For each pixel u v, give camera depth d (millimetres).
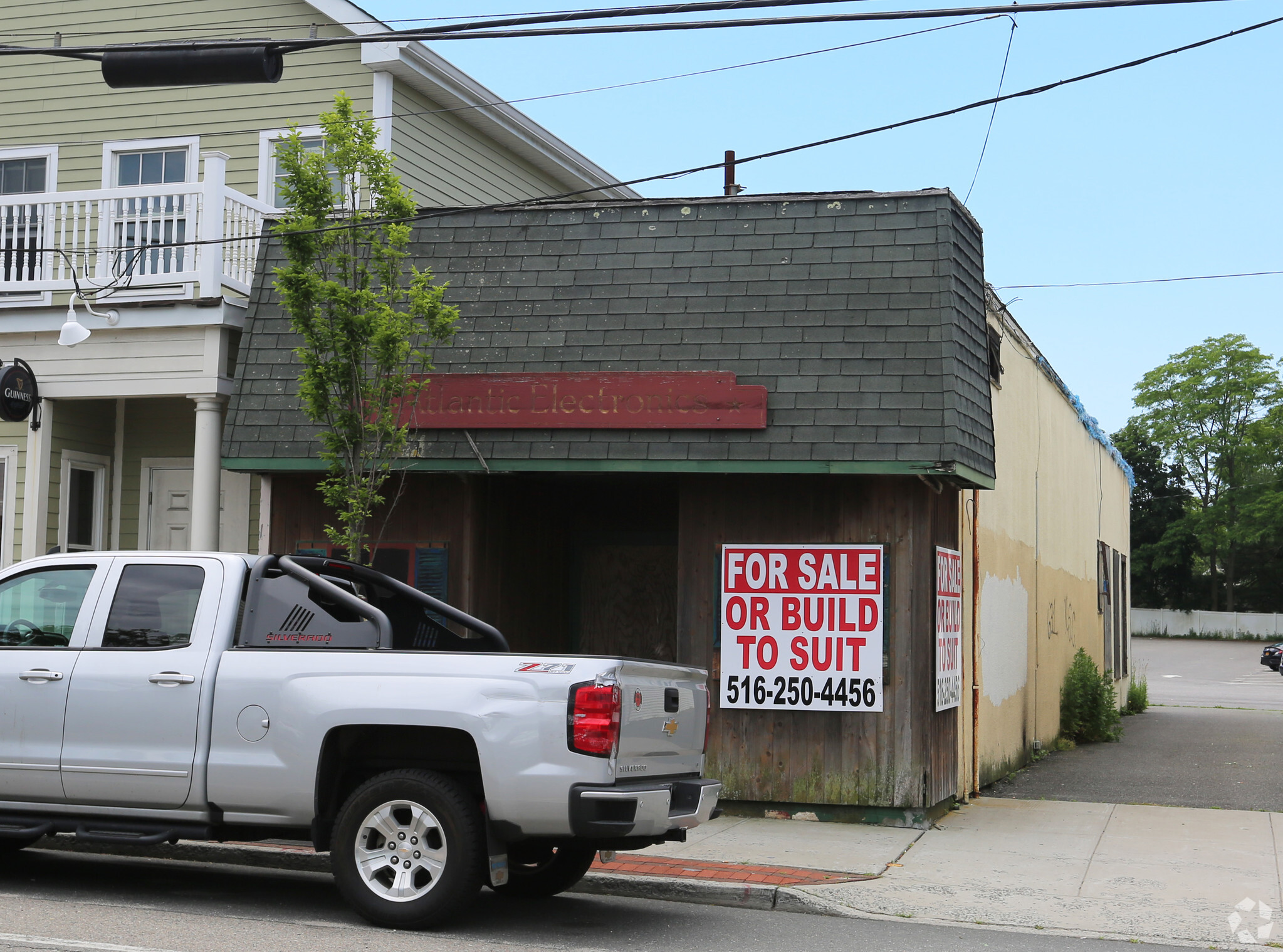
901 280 11352
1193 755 17469
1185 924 7855
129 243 16219
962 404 11172
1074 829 11148
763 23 9055
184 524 15742
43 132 17641
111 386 14133
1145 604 80500
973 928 7730
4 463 14828
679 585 11664
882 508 11273
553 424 11484
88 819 7812
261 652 7582
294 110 16781
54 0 17703
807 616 11336
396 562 12352
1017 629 15953
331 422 10883
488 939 7039
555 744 6949
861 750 11133
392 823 7203
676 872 8750
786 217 11891
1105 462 25344
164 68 9359
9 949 6430
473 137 18828
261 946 6641
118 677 7727
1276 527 74688
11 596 8281
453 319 10836
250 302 12727
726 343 11469
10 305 14414
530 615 13578
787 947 7109
